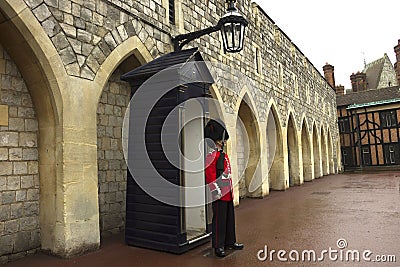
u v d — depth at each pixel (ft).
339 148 86.33
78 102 15.49
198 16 26.55
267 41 40.55
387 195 33.71
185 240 15.49
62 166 14.62
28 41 13.94
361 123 85.97
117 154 19.83
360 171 81.82
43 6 14.35
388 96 84.53
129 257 14.64
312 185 48.70
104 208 18.76
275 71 42.34
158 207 15.74
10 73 14.76
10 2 13.07
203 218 17.76
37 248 15.14
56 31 14.80
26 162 15.05
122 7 18.38
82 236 15.05
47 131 15.20
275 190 41.68
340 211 25.07
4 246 14.01
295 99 49.93
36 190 15.30
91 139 15.94
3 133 14.35
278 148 41.96
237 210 27.27
